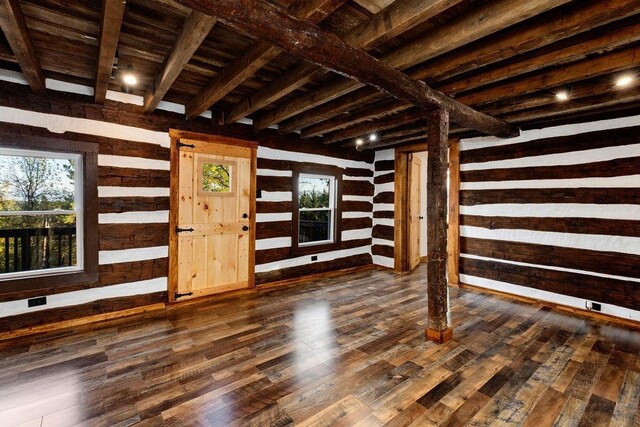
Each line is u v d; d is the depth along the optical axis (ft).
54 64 8.80
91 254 10.44
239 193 13.84
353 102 10.35
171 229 12.00
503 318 11.34
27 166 10.18
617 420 6.07
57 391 6.77
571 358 8.44
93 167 10.43
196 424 5.85
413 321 10.95
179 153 12.15
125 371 7.58
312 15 5.61
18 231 10.30
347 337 9.62
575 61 7.83
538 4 5.09
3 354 8.32
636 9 5.17
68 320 10.15
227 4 4.69
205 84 10.09
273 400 6.57
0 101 9.00
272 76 9.44
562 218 12.42
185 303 12.41
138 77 9.64
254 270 14.48
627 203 10.93
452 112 9.48
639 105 10.24
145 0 5.84
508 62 7.83
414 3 5.41
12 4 5.44
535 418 6.13
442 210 9.23
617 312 11.11
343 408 6.36
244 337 9.53
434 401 6.61
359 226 19.40
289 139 15.72
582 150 11.87
